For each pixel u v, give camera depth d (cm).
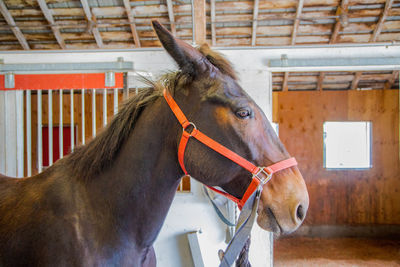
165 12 380
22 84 228
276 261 371
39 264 80
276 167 81
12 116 230
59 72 231
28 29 405
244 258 86
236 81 89
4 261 83
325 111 481
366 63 221
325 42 420
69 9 377
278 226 79
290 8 375
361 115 475
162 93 90
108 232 85
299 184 82
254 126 82
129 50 230
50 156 228
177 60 82
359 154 481
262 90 229
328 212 480
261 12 381
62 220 83
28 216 86
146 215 89
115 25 398
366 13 370
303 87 486
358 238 467
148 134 89
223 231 217
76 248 79
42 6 363
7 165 229
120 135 92
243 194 83
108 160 90
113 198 87
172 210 220
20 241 83
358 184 478
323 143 482
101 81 227
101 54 231
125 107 95
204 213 218
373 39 402
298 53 227
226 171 81
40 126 230
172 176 89
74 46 432
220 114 81
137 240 89
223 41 423
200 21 202
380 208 473
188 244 217
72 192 88
